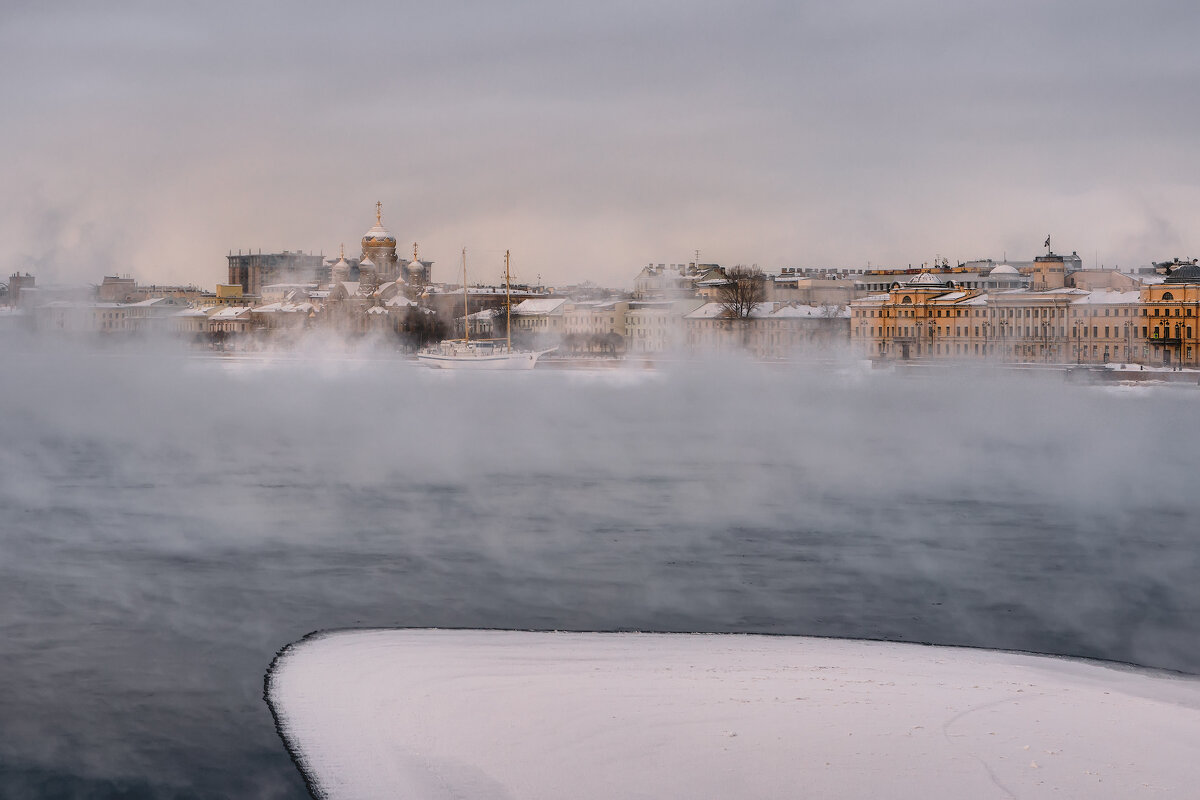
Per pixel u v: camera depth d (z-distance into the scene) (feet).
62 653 161.48
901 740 117.60
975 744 116.57
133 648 163.53
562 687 137.90
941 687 135.64
